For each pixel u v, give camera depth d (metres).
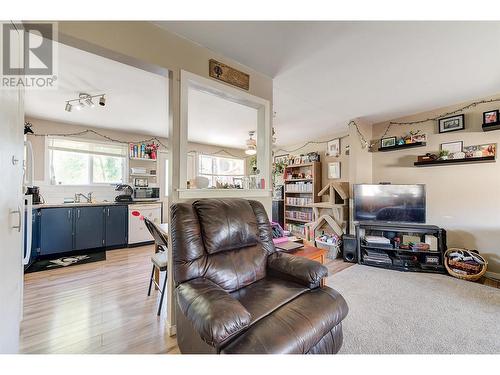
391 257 3.36
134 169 4.77
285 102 3.15
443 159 3.17
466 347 1.58
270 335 1.04
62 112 3.54
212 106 3.29
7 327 1.12
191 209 1.62
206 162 6.09
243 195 2.23
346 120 3.95
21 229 1.32
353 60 2.12
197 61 1.89
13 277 1.20
